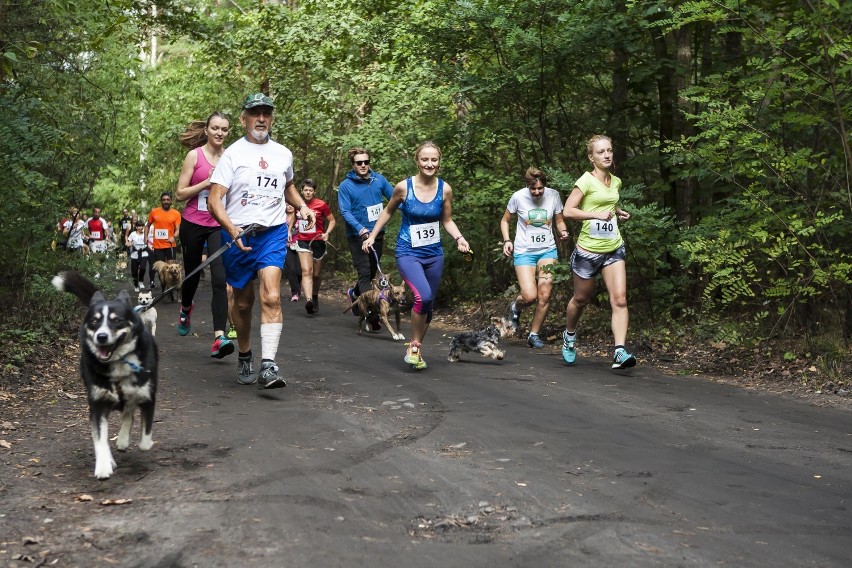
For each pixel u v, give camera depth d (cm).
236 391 754
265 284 747
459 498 454
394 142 1677
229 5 2825
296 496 451
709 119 928
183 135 934
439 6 1227
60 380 796
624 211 947
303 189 1460
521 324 1248
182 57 2819
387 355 1006
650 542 392
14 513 420
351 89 2116
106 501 437
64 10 1165
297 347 1062
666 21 962
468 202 1373
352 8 2086
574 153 1295
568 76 1187
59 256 1290
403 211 884
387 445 568
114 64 1462
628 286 1185
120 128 1488
